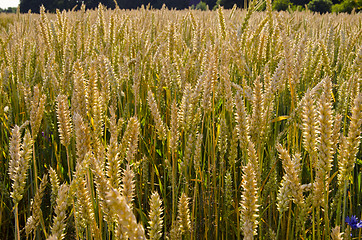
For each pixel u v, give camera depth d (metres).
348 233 1.49
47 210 2.38
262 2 3.00
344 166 1.40
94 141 1.60
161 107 2.98
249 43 3.00
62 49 3.69
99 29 3.65
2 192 2.20
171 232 1.49
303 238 1.58
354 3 35.62
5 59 3.83
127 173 0.99
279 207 1.48
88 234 1.55
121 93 2.79
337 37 4.38
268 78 2.02
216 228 1.92
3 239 2.23
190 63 2.83
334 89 3.35
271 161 1.93
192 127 2.02
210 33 3.62
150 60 3.06
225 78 1.96
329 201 2.20
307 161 2.33
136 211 2.14
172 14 6.79
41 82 3.45
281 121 2.79
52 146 2.54
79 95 1.73
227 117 2.42
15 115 3.10
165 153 2.45
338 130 1.29
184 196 1.47
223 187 2.19
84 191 1.29
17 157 1.35
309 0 39.69
